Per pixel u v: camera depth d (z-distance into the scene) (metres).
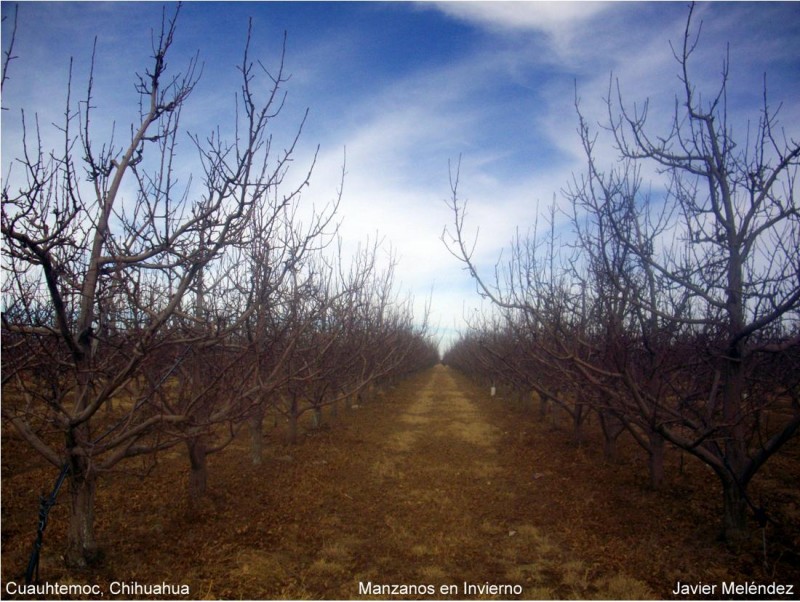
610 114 7.17
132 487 9.45
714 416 7.34
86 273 4.97
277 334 6.76
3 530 7.04
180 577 5.71
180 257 4.97
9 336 4.93
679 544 6.81
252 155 4.85
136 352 4.55
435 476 11.10
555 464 12.28
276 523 7.77
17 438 12.01
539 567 6.28
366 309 14.58
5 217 4.08
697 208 6.97
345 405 24.56
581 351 9.23
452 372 75.69
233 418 6.28
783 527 7.07
